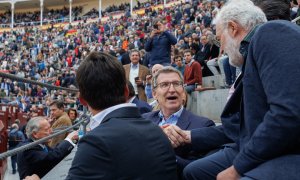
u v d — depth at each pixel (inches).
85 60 85.8
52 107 283.7
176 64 424.2
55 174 199.2
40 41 1673.2
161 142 83.3
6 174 407.8
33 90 658.8
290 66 67.9
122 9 1888.5
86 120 284.5
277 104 67.5
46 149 184.7
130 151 76.9
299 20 241.1
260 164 71.9
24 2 2138.3
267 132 68.2
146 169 77.5
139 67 348.8
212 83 425.1
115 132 78.1
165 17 1131.9
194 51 502.3
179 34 786.2
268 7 94.1
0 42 1761.8
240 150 83.0
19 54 1558.8
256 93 76.1
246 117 77.4
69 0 1987.0
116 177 74.5
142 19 1358.3
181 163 109.5
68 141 181.6
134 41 986.1
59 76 941.2
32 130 175.6
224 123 94.7
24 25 2105.1
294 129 66.2
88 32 1552.7
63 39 1601.9
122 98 85.4
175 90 132.7
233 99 92.0
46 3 2155.5
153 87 140.5
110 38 1312.7
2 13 2245.3
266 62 71.4
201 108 373.7
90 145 75.7
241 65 91.7
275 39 71.5
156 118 141.9
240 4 89.0
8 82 630.5
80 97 86.4
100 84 82.9
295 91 66.5
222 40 91.3
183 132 111.1
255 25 86.8
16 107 494.0
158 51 393.7
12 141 427.8
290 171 68.6
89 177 73.4
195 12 939.3
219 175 78.7
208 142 109.4
